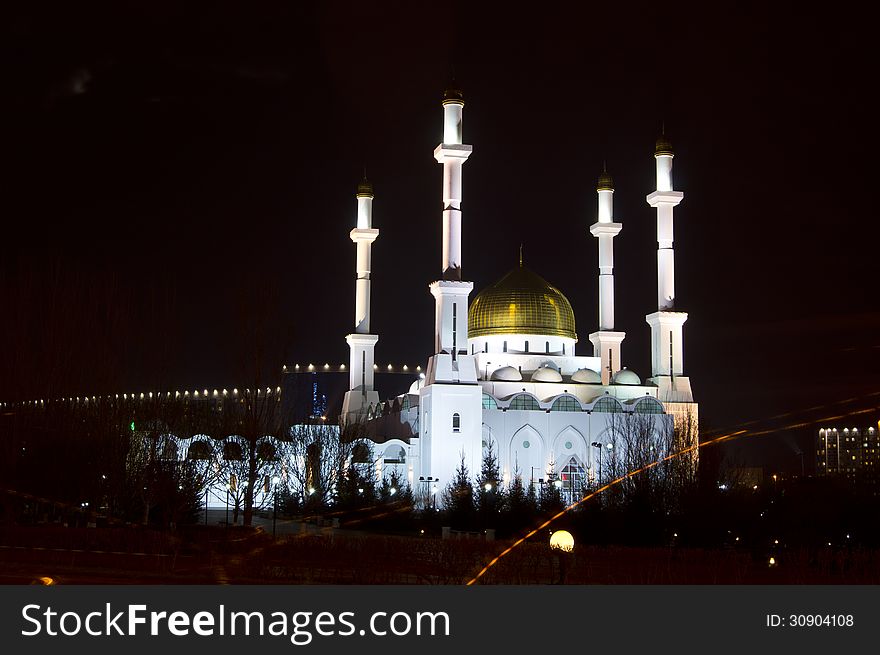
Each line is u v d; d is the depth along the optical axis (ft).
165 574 200.85
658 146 531.09
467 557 231.71
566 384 517.14
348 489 396.98
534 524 342.03
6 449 282.77
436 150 465.06
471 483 438.40
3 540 257.34
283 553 240.53
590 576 211.82
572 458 494.18
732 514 307.17
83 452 293.02
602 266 546.67
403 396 529.04
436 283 464.65
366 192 552.41
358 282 542.57
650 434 425.28
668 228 522.47
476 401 458.91
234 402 362.53
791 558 244.22
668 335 515.91
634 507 306.35
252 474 315.78
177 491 301.02
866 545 303.27
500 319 541.34
